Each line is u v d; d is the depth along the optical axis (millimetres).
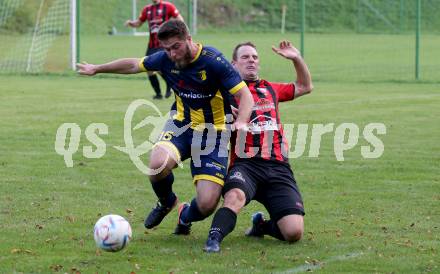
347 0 88125
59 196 14547
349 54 56594
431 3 86812
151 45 31844
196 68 11367
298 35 78375
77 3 43750
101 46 60938
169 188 11859
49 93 32750
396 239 11836
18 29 55906
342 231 12328
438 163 18297
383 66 47906
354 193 15164
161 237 11945
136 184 15758
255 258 10773
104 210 13555
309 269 10266
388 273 10148
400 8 86188
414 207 13969
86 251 11023
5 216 12945
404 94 33188
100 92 33562
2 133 22000
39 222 12609
